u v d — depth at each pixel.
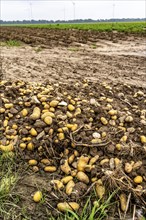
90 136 3.70
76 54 13.69
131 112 4.55
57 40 21.30
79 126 3.84
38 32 33.91
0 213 2.93
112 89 5.76
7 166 3.61
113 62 11.12
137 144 3.61
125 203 2.99
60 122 3.86
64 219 2.85
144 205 2.99
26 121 4.05
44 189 3.23
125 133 3.78
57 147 3.67
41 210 3.00
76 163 3.47
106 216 2.91
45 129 3.82
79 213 2.91
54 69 9.55
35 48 16.39
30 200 3.13
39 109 4.13
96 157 3.42
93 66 10.17
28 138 3.82
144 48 16.11
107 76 8.48
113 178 3.09
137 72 9.10
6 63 10.62
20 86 5.07
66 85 5.56
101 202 3.01
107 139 3.62
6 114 4.27
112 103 4.77
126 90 5.97
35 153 3.71
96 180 3.21
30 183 3.36
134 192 3.02
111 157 3.42
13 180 3.33
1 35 27.36
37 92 4.70
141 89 6.61
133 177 3.18
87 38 22.56
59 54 13.67
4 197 3.11
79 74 8.73
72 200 3.04
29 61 11.29
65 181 3.26
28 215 2.94
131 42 19.52
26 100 4.43
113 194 3.00
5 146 3.83
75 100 4.52
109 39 21.67
